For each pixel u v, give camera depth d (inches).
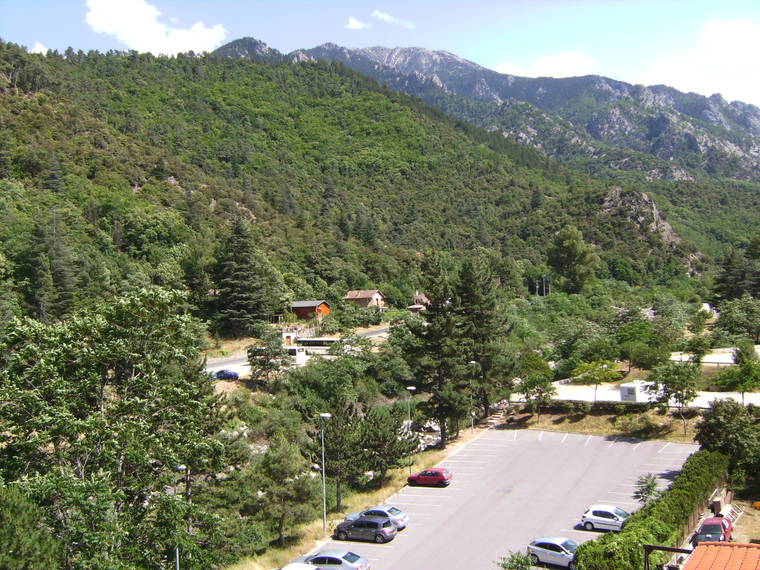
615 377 2669.8
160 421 1212.5
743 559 751.1
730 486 1536.7
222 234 5007.4
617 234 7180.1
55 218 3809.1
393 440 1823.3
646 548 850.8
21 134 5315.0
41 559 849.5
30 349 1109.1
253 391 2773.1
